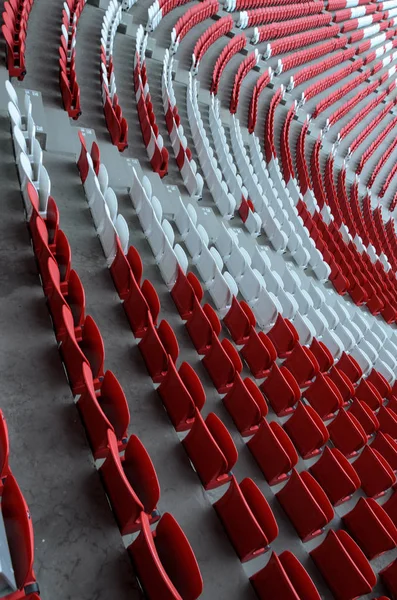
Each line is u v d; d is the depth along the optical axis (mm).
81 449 3678
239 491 3709
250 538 3676
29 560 2436
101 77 9000
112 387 3723
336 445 5723
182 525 3854
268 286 7457
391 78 25047
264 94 16375
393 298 11445
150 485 3303
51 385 3988
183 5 15297
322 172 16219
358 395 6840
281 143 14828
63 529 3248
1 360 4008
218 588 3627
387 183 19219
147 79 11141
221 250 7633
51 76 8133
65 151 6887
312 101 18859
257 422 4879
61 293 4352
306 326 6867
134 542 3180
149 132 8578
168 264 5973
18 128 5590
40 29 9023
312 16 21203
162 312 5695
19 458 3486
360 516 4766
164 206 7641
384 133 21609
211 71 14219
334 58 21203
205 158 9828
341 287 10000
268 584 3549
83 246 5625
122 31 11711
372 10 25812
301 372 6078
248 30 18000
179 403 4324
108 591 3094
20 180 5625
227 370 5090
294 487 4406
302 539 4371
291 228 10031
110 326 4973
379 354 8727
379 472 5367
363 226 15023
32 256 4918
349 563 3967
